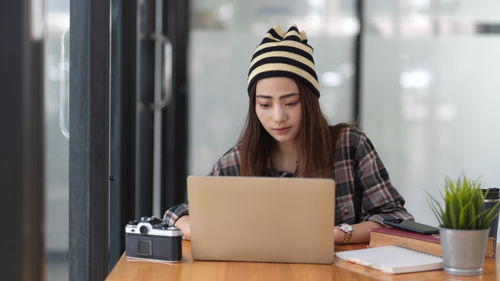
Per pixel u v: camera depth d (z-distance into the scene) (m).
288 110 2.08
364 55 4.99
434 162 5.02
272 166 2.21
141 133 3.79
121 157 2.87
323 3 4.96
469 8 4.96
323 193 1.62
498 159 5.00
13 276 1.30
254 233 1.66
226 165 2.28
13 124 1.28
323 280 1.50
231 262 1.68
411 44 4.98
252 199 1.64
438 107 5.00
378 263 1.60
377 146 5.03
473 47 4.97
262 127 2.19
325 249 1.64
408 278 1.52
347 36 4.99
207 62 4.98
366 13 4.98
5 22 1.27
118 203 2.87
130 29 2.88
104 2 2.16
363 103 5.01
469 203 1.53
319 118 2.13
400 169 5.04
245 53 4.98
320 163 2.12
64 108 2.10
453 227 1.54
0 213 1.29
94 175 2.16
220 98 5.00
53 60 1.96
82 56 2.14
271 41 2.13
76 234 2.16
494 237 1.78
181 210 2.09
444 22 4.96
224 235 1.67
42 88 1.36
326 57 4.99
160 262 1.69
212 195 1.66
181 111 4.96
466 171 5.01
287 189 1.62
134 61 2.90
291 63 2.07
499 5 4.94
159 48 4.10
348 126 2.23
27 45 1.29
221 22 4.97
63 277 2.12
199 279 1.52
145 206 3.88
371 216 2.05
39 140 1.36
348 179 2.17
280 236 1.65
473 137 5.00
